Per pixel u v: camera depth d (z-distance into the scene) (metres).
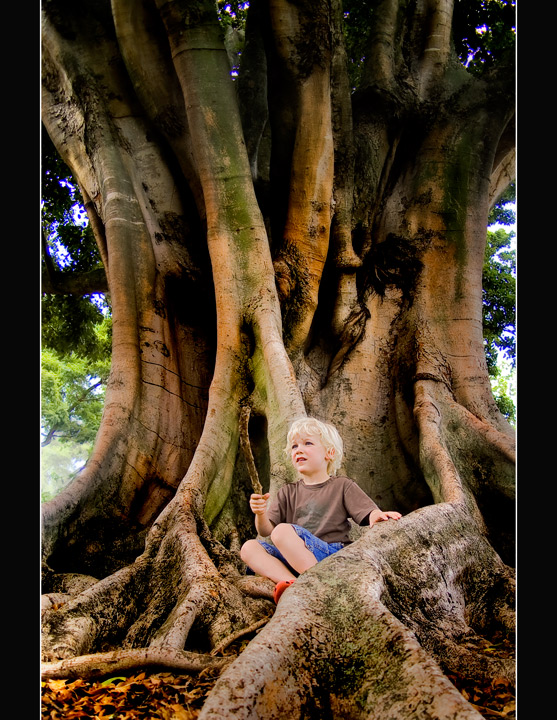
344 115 8.75
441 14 10.02
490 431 7.29
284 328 7.88
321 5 8.21
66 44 8.81
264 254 7.45
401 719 2.66
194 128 7.74
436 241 8.80
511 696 3.54
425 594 4.12
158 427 7.52
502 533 6.84
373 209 9.20
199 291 8.28
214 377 7.08
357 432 7.82
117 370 7.57
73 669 3.76
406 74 9.73
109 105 8.61
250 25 10.23
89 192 8.67
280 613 3.21
